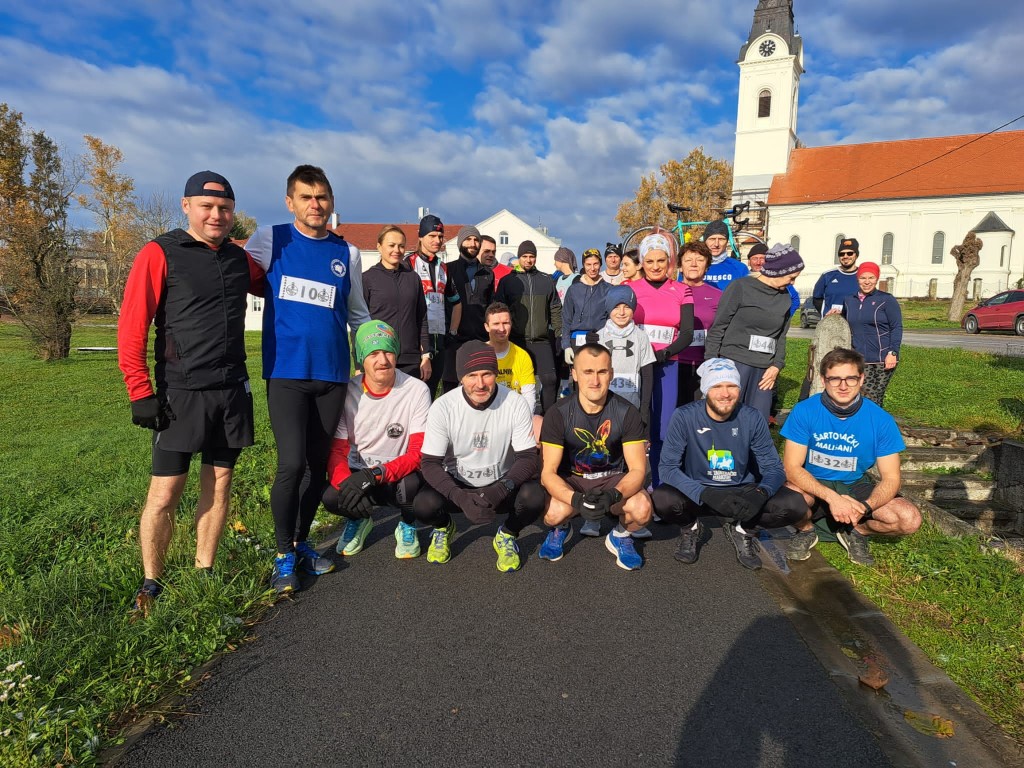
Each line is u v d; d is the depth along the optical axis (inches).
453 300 240.8
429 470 143.6
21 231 695.7
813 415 151.5
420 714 93.7
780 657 109.0
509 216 2215.8
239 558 144.7
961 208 1779.0
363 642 114.6
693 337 211.6
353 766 83.1
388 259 189.8
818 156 1996.8
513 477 142.6
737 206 512.1
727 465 149.9
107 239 1716.3
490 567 148.5
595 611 126.0
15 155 1663.4
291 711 94.7
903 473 235.9
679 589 135.9
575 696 98.0
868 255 1887.3
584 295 215.6
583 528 169.0
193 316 118.0
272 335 132.9
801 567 146.5
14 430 340.8
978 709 94.3
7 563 152.3
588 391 141.0
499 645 113.2
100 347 881.5
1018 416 269.3
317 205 133.3
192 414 120.3
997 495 227.0
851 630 118.3
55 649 106.4
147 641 110.6
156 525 124.9
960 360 475.5
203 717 93.5
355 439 150.9
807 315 1069.1
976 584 133.8
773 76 1958.7
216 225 117.6
